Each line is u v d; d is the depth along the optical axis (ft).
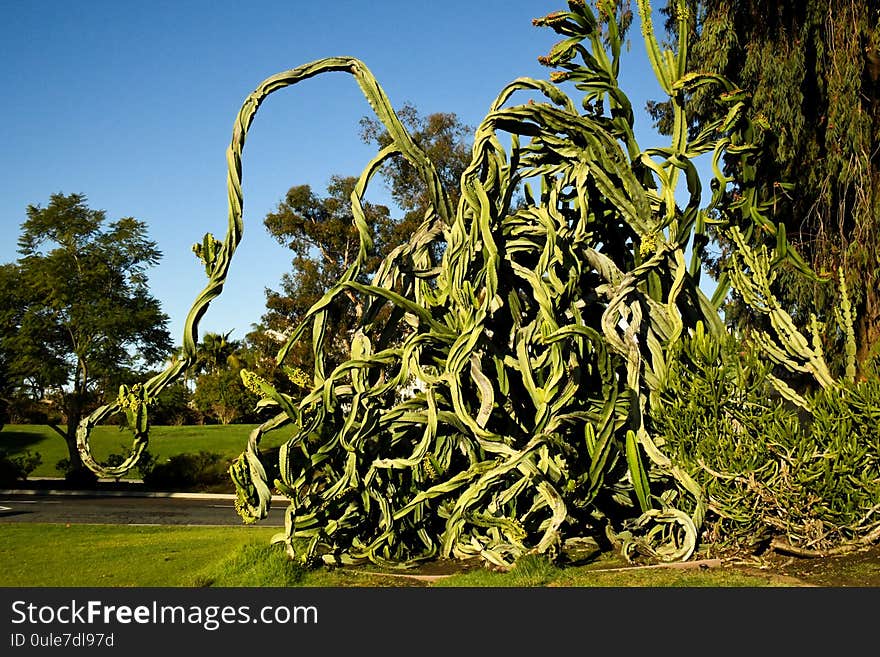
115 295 110.32
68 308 105.91
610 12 32.89
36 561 31.78
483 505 31.68
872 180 51.75
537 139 33.09
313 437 33.47
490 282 30.09
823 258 54.24
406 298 34.76
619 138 33.60
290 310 117.80
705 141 33.71
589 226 34.86
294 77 31.17
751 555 25.77
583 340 31.55
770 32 55.88
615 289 30.60
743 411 25.32
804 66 53.06
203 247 29.32
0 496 77.10
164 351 113.09
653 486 30.14
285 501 72.43
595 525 31.65
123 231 110.22
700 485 26.13
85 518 54.08
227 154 30.12
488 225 30.81
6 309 106.22
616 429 29.73
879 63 51.78
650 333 30.81
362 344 32.68
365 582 27.17
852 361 34.09
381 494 31.42
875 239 50.75
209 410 163.32
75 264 108.78
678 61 32.68
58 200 109.29
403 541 32.07
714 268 66.80
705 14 59.21
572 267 32.40
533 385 30.14
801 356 31.22
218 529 44.83
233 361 94.63
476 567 28.89
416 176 110.93
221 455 98.37
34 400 111.55
